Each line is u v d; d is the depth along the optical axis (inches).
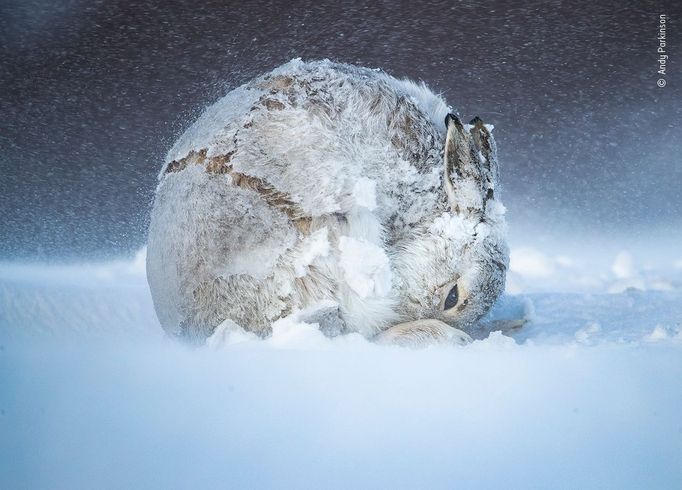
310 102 753.0
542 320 905.5
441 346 733.9
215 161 740.0
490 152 800.9
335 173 730.2
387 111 764.6
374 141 752.3
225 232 726.5
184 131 844.6
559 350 723.4
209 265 730.2
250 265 724.0
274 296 722.8
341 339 723.4
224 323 729.6
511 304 911.7
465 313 799.7
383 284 734.5
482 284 791.1
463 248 775.1
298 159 732.0
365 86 770.2
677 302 1020.5
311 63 805.2
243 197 726.5
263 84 781.3
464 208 770.8
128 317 940.6
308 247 719.7
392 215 754.2
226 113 764.0
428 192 765.9
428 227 765.9
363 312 743.1
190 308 745.6
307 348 703.7
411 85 825.5
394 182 753.6
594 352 716.0
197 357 698.8
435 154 775.1
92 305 1002.1
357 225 731.4
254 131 743.1
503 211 804.6
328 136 740.0
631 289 1132.5
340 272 726.5
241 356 686.5
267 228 722.8
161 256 759.1
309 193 724.7
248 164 731.4
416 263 765.3
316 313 724.0
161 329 871.1
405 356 695.1
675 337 782.5
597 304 1013.2
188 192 742.5
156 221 773.9
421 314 781.9
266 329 730.2
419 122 776.3
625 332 818.2
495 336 756.0
